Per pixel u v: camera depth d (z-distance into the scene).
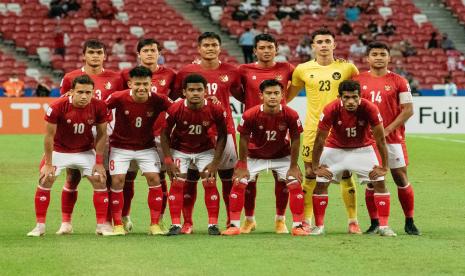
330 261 16.58
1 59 63.91
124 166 20.59
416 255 17.25
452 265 16.22
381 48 21.05
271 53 21.94
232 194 20.58
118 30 67.56
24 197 28.39
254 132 20.55
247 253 17.44
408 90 20.98
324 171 20.22
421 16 73.12
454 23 73.75
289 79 22.56
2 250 17.88
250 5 71.38
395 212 25.17
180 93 22.03
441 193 29.53
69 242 19.00
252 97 21.97
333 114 19.88
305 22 70.56
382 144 19.83
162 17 69.50
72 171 20.95
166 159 20.52
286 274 15.39
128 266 16.09
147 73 20.14
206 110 20.19
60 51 64.50
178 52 66.88
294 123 20.34
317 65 22.23
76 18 67.75
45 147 20.03
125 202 21.92
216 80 21.69
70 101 19.97
